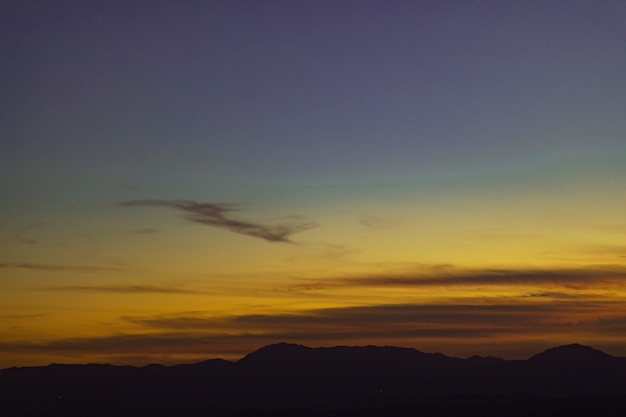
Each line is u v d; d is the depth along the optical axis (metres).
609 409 142.38
